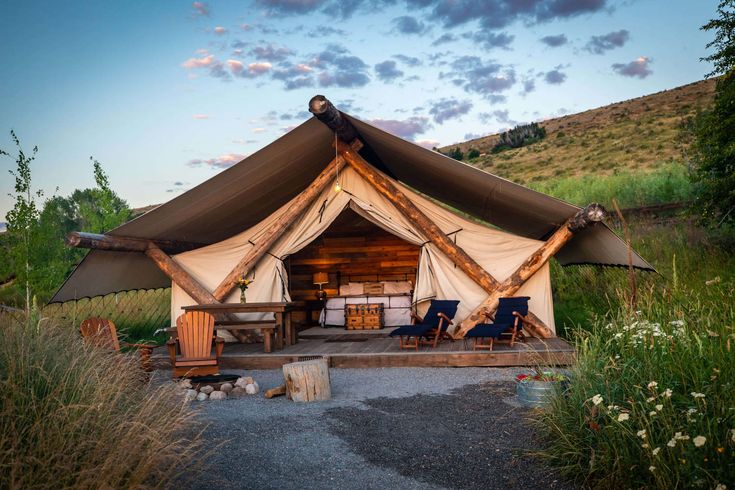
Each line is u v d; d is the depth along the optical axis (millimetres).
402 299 12344
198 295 9750
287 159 9195
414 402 5941
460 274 9641
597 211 8297
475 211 11227
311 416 5484
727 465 3119
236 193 9500
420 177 10477
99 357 3998
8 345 3459
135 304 13117
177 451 3953
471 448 4465
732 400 3471
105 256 9773
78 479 2828
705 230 12414
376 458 4312
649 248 12727
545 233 10703
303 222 10188
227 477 3941
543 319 9234
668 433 3424
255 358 8227
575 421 4113
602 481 3580
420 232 9828
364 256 13836
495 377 7082
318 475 4000
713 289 6266
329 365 8062
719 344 4234
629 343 4629
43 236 12312
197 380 6699
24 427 2992
